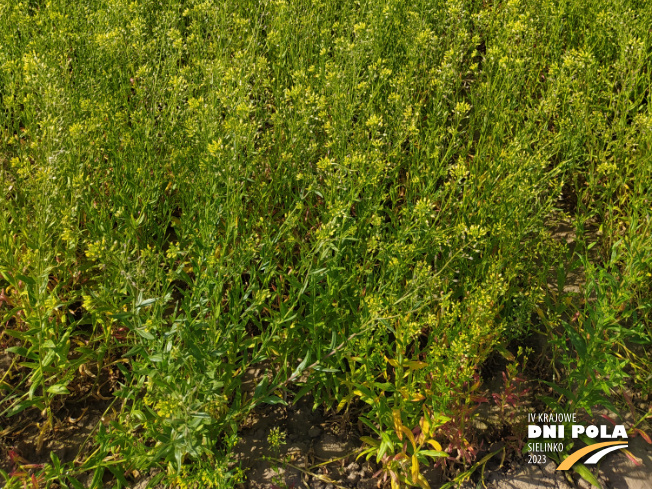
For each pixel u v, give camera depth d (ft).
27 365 8.48
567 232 13.15
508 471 9.27
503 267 11.35
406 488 8.73
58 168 10.04
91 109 11.38
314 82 13.78
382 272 10.19
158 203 11.85
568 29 16.92
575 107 13.03
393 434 8.73
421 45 13.98
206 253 8.63
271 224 10.82
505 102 13.92
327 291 9.38
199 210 10.21
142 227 11.02
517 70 13.17
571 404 9.54
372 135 11.66
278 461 9.05
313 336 9.27
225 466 7.86
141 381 8.39
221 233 11.03
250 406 8.48
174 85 11.82
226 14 15.06
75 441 9.16
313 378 9.12
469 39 15.98
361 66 13.46
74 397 9.68
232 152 9.24
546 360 10.82
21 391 9.58
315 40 15.84
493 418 9.96
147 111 12.65
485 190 11.55
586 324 9.15
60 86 11.98
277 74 13.85
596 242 12.12
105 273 9.55
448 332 9.03
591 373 8.93
